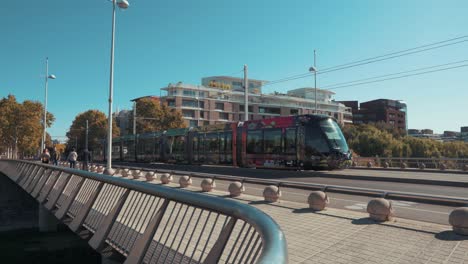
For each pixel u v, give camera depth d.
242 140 25.25
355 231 7.21
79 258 17.31
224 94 97.56
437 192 13.71
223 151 26.94
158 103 70.19
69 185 9.73
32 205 28.69
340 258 5.65
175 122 68.62
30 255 17.94
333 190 9.60
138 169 22.09
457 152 63.84
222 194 12.97
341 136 21.27
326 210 9.45
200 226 7.09
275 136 22.88
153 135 37.25
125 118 99.44
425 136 140.50
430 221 8.54
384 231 7.12
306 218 8.54
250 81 112.69
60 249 18.73
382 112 120.88
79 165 30.52
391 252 5.83
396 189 14.71
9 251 18.92
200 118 92.88
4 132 61.81
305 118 21.38
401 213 9.62
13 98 64.00
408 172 23.72
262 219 2.27
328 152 20.22
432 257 5.53
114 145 46.72
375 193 8.60
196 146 30.09
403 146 63.03
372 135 64.50
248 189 15.32
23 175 19.92
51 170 12.68
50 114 66.88
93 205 7.38
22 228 25.92
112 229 6.04
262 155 23.59
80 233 7.52
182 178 16.05
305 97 112.31
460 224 6.66
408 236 6.71
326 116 21.44
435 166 27.12
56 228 22.09
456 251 5.77
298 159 21.31
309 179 18.78
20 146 64.81
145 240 4.43
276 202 10.85
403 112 127.62
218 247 3.15
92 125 78.12
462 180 16.89
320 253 5.93
